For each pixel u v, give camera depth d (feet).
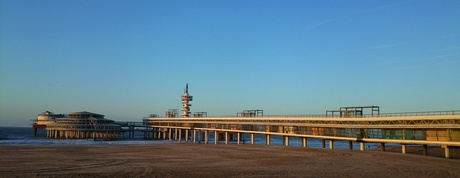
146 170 159.33
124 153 257.55
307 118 374.22
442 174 161.89
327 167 182.09
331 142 357.00
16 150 270.26
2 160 195.00
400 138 281.95
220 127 523.29
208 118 546.67
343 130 333.42
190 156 239.91
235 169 169.48
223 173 154.71
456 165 198.59
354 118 319.68
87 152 262.67
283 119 410.93
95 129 630.74
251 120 462.19
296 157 239.30
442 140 250.37
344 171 167.32
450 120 243.60
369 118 304.91
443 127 247.70
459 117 234.38
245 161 208.64
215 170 164.55
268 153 274.98
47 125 646.33
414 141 270.05
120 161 197.98
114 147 329.52
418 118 263.70
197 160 211.61
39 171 152.76
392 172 166.09
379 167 184.75
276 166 183.62
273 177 145.48
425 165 196.85
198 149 316.60
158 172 153.48
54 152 257.34
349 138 325.01
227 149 321.32
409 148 359.25
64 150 279.28
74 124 627.87
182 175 146.82
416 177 151.64
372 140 304.50
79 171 153.48
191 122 589.73
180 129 622.13
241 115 507.30
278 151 299.99
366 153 277.64
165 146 360.89
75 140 547.90
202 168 171.53
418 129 268.82
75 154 242.17
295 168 175.83
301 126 383.86
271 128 428.97
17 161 190.80
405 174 160.15
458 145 239.71
